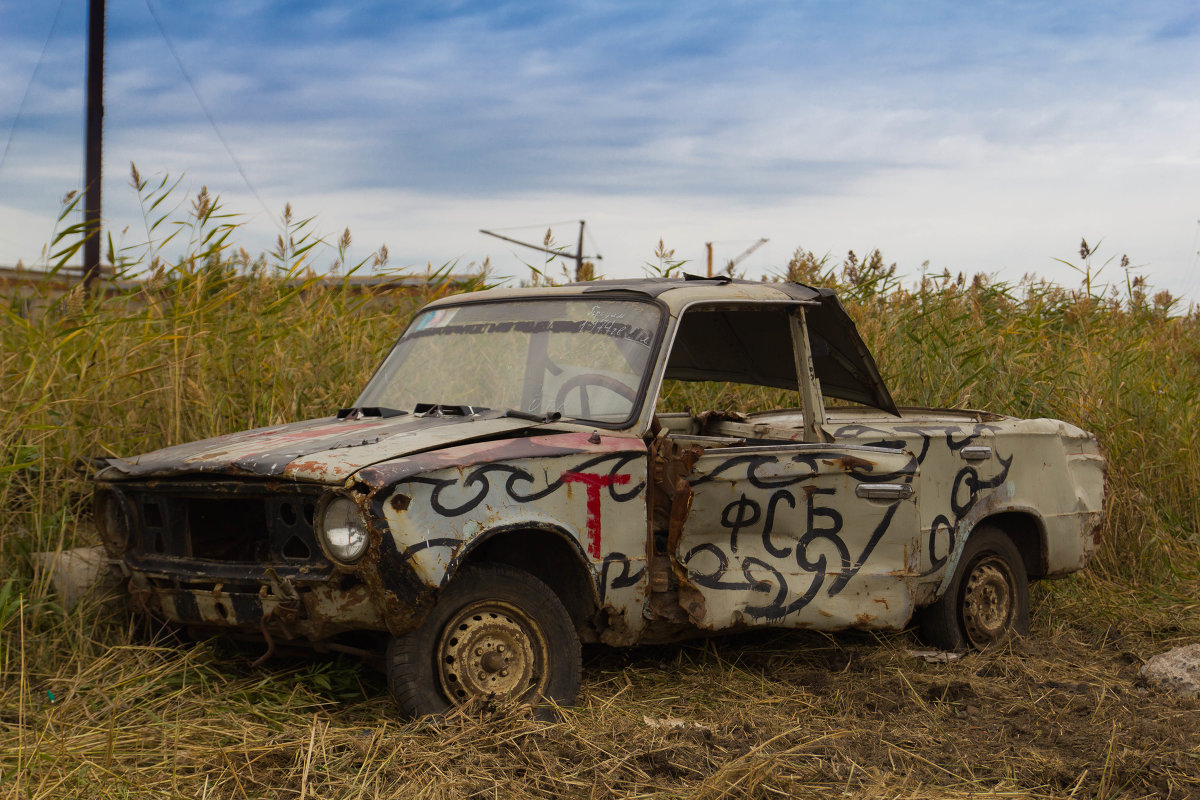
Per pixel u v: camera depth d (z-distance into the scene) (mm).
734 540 4594
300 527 3891
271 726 3979
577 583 4305
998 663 5344
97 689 4156
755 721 4297
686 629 4676
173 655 4512
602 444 4262
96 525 4531
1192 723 4500
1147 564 7461
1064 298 9836
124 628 4684
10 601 4547
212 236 6473
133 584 4375
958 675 5082
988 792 3699
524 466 4016
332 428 4508
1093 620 6406
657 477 4418
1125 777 3850
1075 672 5324
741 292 4980
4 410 5082
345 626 3902
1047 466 5910
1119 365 8555
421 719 3854
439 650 3932
